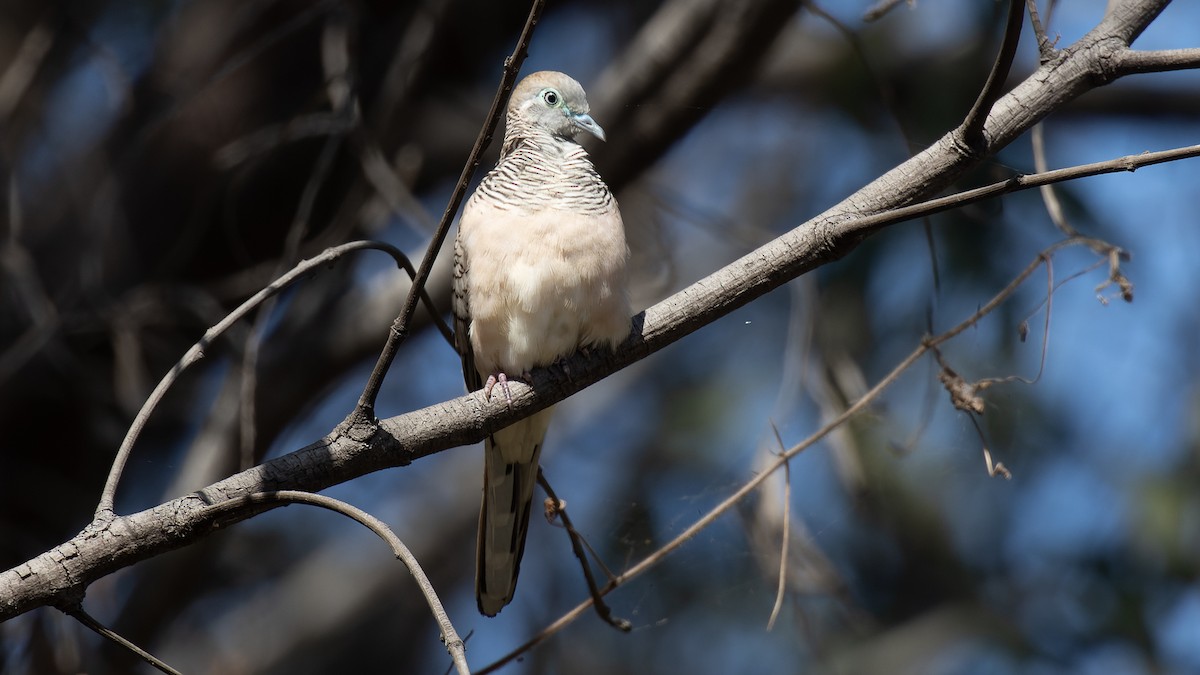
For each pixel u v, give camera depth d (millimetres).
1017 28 5555
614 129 11484
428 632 15469
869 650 12047
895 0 8062
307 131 10203
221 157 10773
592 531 13266
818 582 10180
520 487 7949
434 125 13375
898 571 12469
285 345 11438
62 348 10953
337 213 11305
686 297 6734
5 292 11734
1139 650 11875
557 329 7102
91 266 10820
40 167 12680
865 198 6305
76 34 11734
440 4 11148
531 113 8219
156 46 12742
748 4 10812
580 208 7312
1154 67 6062
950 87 12422
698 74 11188
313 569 15406
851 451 10047
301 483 5980
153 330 11844
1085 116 15430
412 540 15711
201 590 14164
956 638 12117
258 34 12391
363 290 11805
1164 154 5324
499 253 7207
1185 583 12023
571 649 13336
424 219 9820
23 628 10461
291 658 14906
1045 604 12383
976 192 5637
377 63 12109
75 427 12047
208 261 12297
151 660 5691
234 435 11031
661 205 11695
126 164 11078
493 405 6551
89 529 5703
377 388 5973
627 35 14688
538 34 14570
